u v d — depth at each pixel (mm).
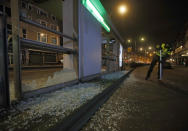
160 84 3945
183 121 1430
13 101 1575
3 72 1349
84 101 1723
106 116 1549
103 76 5047
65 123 1164
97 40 4684
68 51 3010
